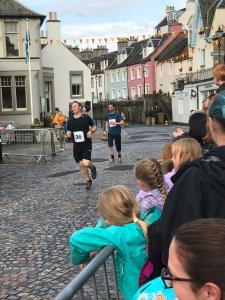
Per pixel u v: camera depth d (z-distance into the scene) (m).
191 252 1.29
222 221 1.36
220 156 2.10
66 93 39.78
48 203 8.80
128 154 17.31
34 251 5.77
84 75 40.12
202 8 44.50
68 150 20.62
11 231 6.82
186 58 49.53
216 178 2.02
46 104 35.41
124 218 2.81
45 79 35.78
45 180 11.86
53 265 5.21
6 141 17.80
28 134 17.58
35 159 17.06
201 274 1.26
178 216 2.05
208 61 43.38
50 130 17.67
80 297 2.21
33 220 7.46
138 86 66.56
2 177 12.82
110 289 2.76
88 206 8.33
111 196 2.87
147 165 3.50
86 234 2.75
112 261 2.71
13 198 9.52
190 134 4.55
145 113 54.50
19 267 5.19
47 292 4.45
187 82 43.94
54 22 39.16
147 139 25.28
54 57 39.31
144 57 64.56
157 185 3.46
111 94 75.56
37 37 31.14
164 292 2.00
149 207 3.39
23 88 30.77
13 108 30.48
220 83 4.55
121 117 15.44
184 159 3.10
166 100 51.59
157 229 2.40
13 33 30.78
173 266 1.35
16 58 30.41
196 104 41.81
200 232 1.31
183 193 2.07
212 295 1.25
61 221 7.30
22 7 30.95
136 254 2.76
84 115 10.30
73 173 12.84
